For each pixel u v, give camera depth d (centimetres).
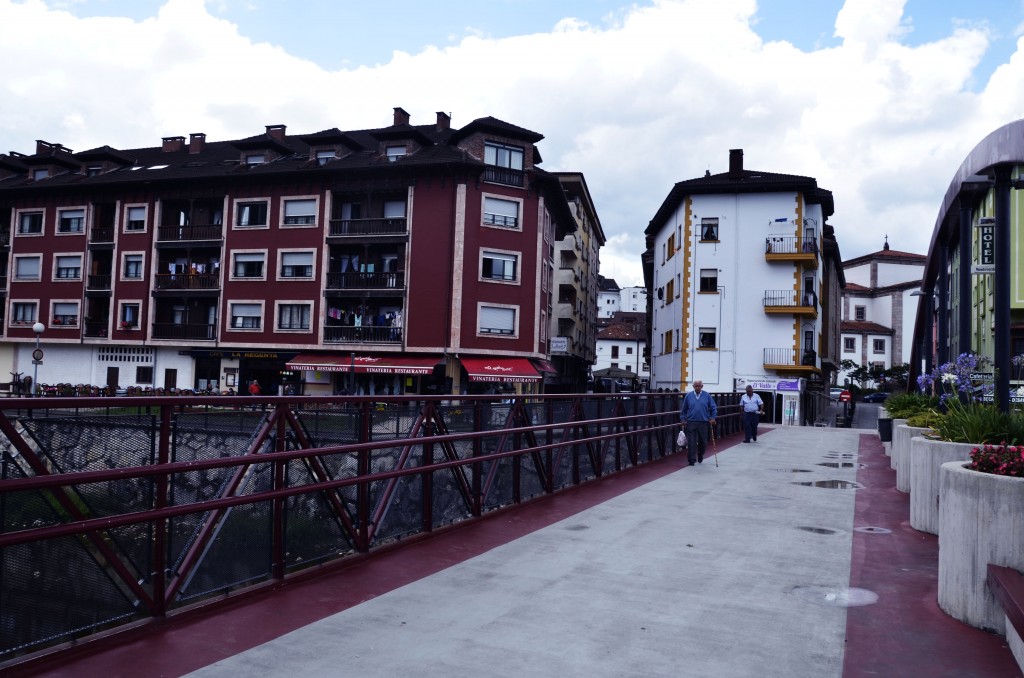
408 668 403
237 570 522
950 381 1114
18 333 4516
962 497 494
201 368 4188
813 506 971
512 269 3850
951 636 467
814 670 410
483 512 862
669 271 4656
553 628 473
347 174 3922
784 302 3984
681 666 413
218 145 4962
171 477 476
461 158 3778
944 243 1733
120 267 4322
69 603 406
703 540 749
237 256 4122
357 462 653
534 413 1004
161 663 398
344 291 3878
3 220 4778
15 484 365
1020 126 960
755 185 3984
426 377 3841
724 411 2252
